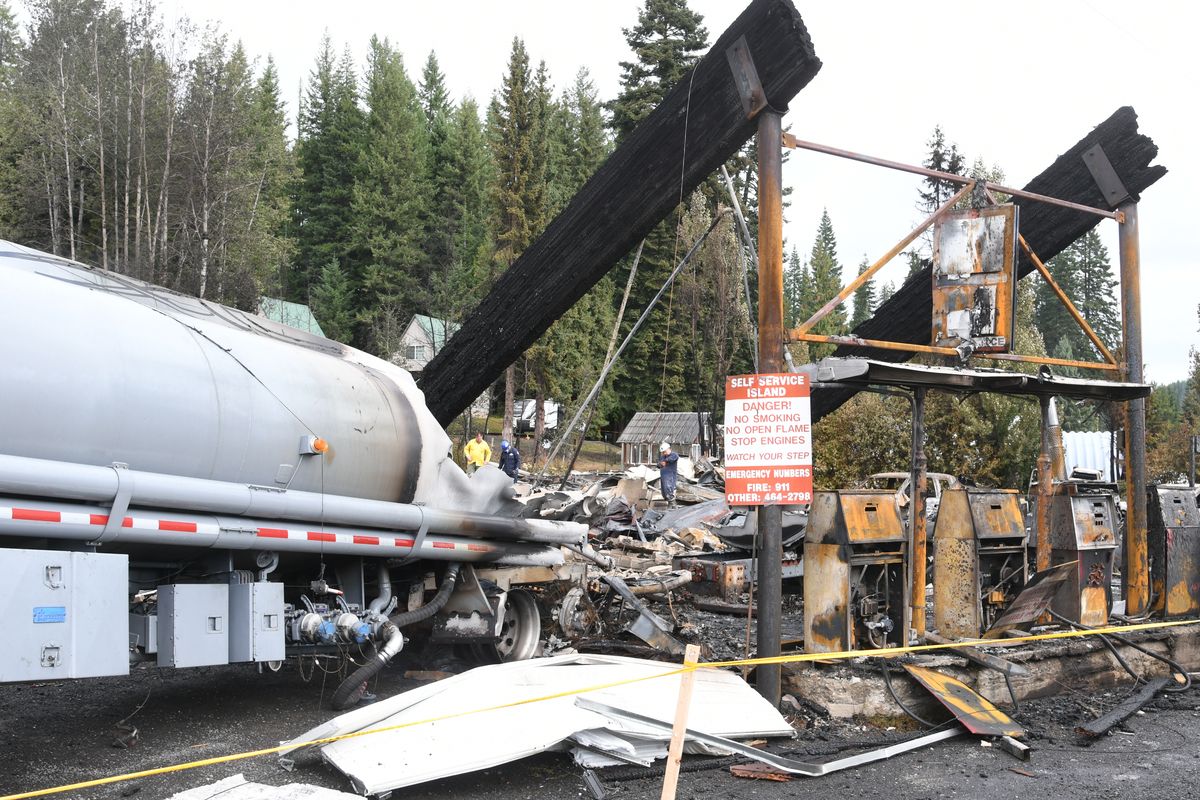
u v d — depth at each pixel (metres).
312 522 7.32
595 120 67.75
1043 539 9.60
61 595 5.43
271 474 7.05
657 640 9.52
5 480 5.21
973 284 9.20
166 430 6.25
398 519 7.98
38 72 40.50
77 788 5.39
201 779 5.66
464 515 8.66
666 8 52.31
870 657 7.86
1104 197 11.31
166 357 6.40
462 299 59.00
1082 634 8.72
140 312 6.54
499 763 5.66
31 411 5.47
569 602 10.16
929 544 14.01
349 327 60.03
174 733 6.74
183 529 6.23
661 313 58.12
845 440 29.11
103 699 7.75
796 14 7.73
